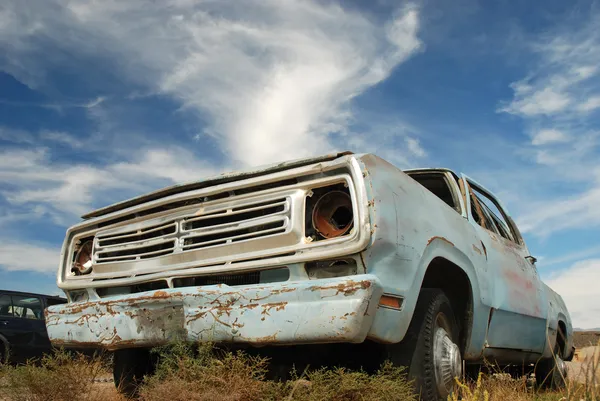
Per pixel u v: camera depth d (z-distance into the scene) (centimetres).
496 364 473
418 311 338
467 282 396
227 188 344
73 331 374
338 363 341
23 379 348
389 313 291
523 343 505
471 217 461
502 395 392
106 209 416
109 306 354
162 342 326
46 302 1129
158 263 364
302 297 281
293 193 318
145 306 333
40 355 1082
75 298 420
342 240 291
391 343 300
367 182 299
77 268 428
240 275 328
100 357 393
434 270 387
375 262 289
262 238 318
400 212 316
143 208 385
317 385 290
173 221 367
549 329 584
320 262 299
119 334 346
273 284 293
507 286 471
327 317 271
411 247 317
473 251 412
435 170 477
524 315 499
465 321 396
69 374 354
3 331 1044
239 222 333
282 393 293
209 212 351
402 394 296
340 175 306
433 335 338
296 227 311
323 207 314
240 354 305
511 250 526
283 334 281
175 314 319
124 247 391
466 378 434
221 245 335
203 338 306
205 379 292
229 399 278
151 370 418
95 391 395
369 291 270
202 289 311
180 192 376
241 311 295
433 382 328
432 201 373
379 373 308
